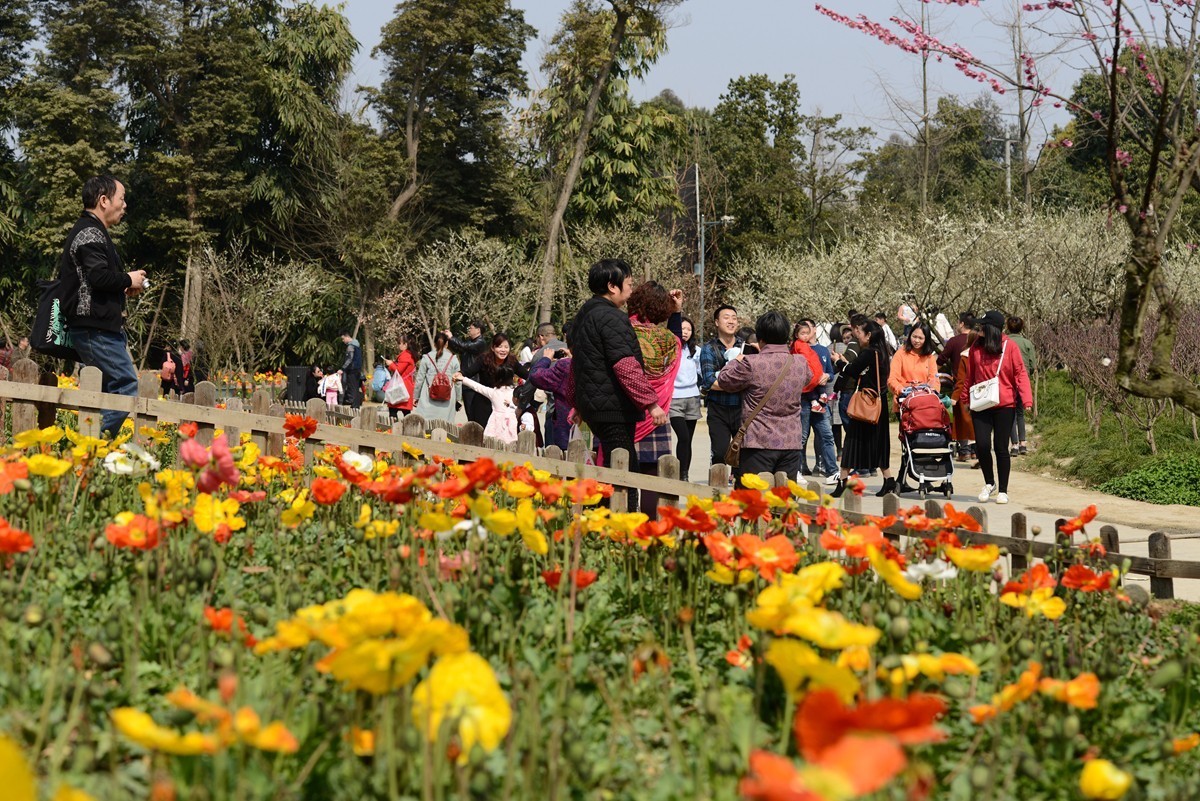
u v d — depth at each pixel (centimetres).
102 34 4600
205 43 4750
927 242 3291
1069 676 336
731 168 6894
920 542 469
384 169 4819
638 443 745
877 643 353
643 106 5091
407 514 423
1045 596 364
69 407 786
